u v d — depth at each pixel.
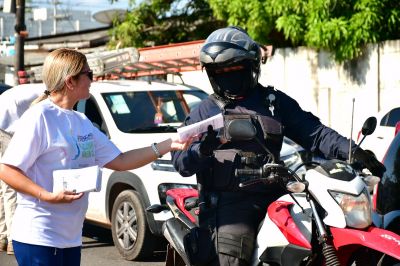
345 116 16.03
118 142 8.85
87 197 4.41
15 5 17.41
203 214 5.11
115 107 9.37
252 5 16.27
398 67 15.09
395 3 15.43
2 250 8.77
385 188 6.62
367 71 15.57
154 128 9.21
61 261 4.29
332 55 15.96
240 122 4.50
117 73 11.98
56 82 4.29
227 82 5.02
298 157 8.91
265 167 4.66
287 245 4.59
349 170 4.51
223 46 4.93
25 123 4.21
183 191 6.18
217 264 5.00
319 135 5.01
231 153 4.94
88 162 4.41
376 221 6.54
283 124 5.13
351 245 4.41
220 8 17.16
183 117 9.76
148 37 20.30
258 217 4.98
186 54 11.62
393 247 4.22
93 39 22.83
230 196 4.99
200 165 4.80
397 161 6.77
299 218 4.64
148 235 8.23
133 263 8.38
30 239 4.21
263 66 17.53
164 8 19.97
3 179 4.18
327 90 16.33
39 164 4.25
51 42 25.00
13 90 7.64
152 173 8.14
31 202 4.23
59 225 4.25
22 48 17.33
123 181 8.50
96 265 8.34
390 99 15.23
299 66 16.81
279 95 5.13
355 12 15.46
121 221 8.56
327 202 4.44
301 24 15.84
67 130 4.30
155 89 9.88
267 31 16.61
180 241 5.53
